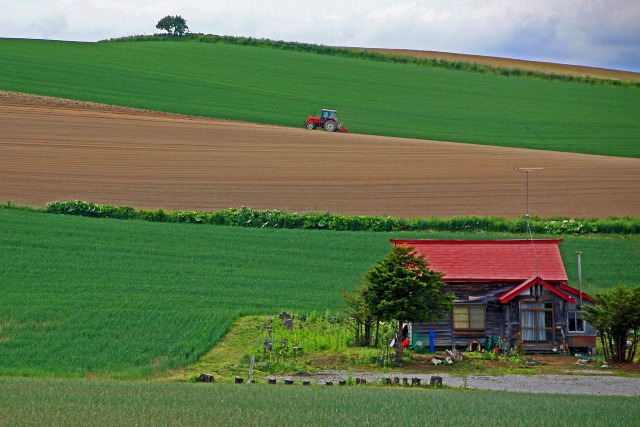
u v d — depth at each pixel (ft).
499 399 170.50
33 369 204.44
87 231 362.74
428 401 164.55
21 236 345.72
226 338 246.47
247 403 154.71
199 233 373.61
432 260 269.03
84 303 267.59
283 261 337.52
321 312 279.28
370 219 393.29
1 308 256.32
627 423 142.92
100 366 211.20
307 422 138.72
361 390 184.75
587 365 239.50
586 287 313.12
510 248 273.75
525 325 258.37
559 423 142.41
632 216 416.46
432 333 258.37
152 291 288.71
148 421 135.03
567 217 409.28
